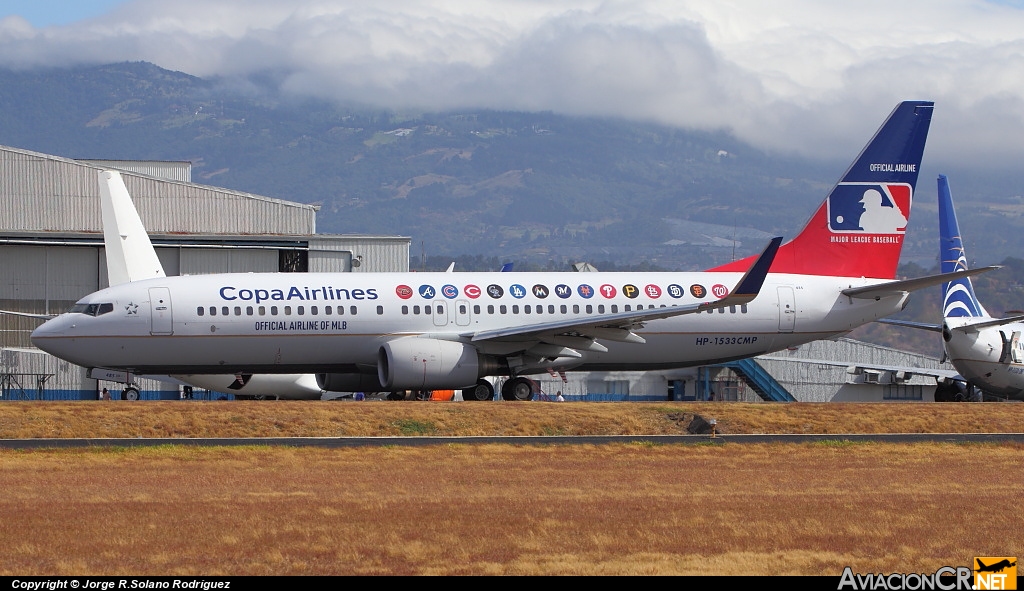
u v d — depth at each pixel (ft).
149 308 447.01
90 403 387.55
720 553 202.59
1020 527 227.61
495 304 476.95
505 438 350.64
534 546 204.44
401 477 279.49
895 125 512.63
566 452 328.08
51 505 235.81
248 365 460.55
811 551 205.46
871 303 508.12
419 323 468.34
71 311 452.76
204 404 386.32
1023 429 393.70
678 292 493.36
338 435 358.84
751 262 519.19
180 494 251.19
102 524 216.74
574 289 486.79
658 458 320.50
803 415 395.96
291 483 268.41
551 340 469.98
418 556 196.34
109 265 545.44
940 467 311.27
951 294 568.82
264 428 358.43
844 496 260.21
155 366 452.35
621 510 237.86
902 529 224.33
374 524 219.82
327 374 497.87
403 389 458.50
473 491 259.80
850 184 512.63
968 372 558.97
